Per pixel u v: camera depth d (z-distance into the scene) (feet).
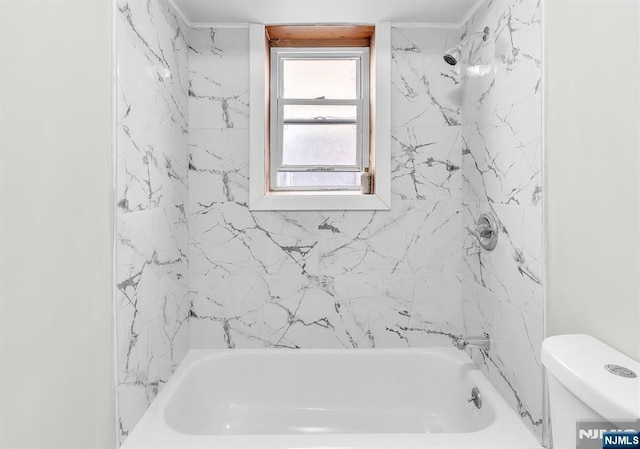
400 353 6.67
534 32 4.26
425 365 6.61
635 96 2.80
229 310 6.77
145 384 4.79
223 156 6.68
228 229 6.72
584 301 3.43
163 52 5.41
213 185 6.69
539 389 4.23
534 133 4.28
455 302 6.82
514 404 4.83
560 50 3.74
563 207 3.73
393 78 6.74
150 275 4.94
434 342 6.84
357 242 6.79
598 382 2.57
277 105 7.28
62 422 3.16
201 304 6.74
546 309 4.06
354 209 6.72
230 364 6.60
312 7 6.15
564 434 2.93
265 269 6.77
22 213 2.72
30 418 2.80
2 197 2.54
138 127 4.55
